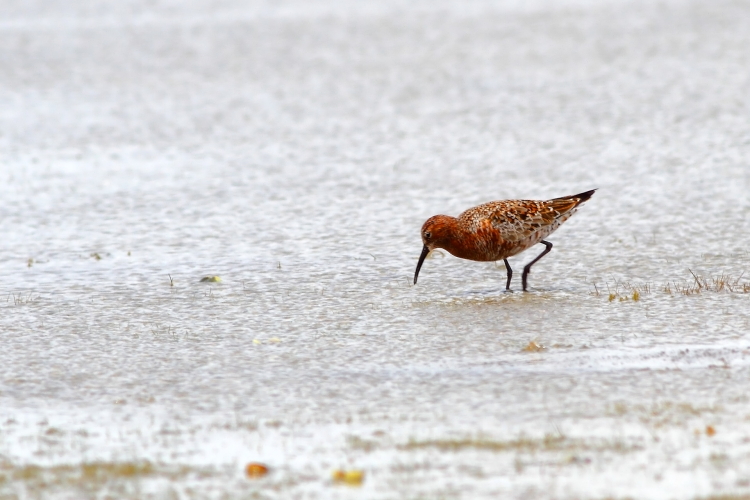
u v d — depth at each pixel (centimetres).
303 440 978
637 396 1066
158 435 1006
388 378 1158
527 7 4766
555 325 1335
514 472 878
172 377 1184
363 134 2730
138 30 4347
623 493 830
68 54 3872
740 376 1119
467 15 4609
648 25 4200
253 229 1911
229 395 1120
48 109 3062
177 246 1816
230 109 3055
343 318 1404
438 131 2736
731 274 1545
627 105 2939
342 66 3653
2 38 4197
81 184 2259
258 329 1365
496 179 2255
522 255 1708
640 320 1340
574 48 3834
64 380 1181
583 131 2667
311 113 2991
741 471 864
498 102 3059
